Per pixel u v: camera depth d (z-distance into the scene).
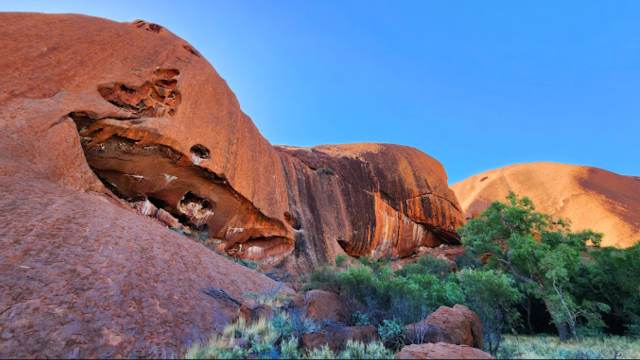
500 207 14.94
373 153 42.12
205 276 7.06
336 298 6.58
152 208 15.02
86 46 13.54
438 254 33.59
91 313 3.88
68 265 4.58
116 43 15.19
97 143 12.16
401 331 4.89
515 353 5.53
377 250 32.28
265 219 20.36
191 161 14.75
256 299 6.40
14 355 2.93
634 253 12.54
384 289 7.79
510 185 83.25
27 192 6.32
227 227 18.59
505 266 14.12
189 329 4.57
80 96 11.30
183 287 5.81
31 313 3.48
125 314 4.16
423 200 37.72
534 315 13.23
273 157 25.50
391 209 35.50
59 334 3.36
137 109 14.38
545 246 11.93
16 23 12.03
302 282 15.37
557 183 70.50
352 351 4.02
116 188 14.05
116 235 6.20
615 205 53.19
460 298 8.23
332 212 30.39
